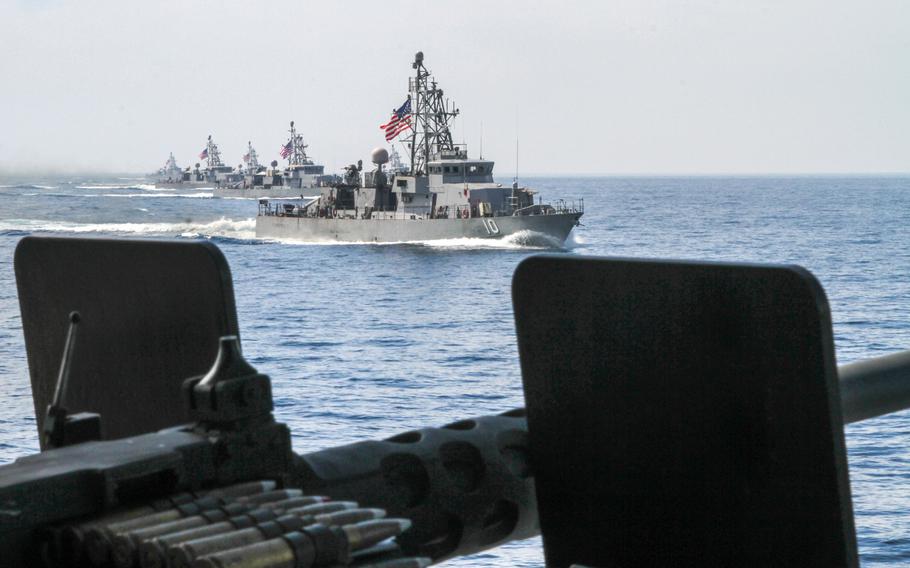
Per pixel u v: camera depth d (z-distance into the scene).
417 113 198.75
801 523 4.00
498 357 92.06
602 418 4.58
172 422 4.53
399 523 3.50
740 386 4.07
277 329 114.62
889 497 37.75
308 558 3.25
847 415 4.96
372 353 96.25
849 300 116.62
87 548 3.27
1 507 3.21
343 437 59.69
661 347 4.31
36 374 5.25
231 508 3.44
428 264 178.00
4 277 81.81
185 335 4.37
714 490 4.24
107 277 4.68
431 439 4.73
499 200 194.88
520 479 4.87
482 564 26.58
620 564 4.63
